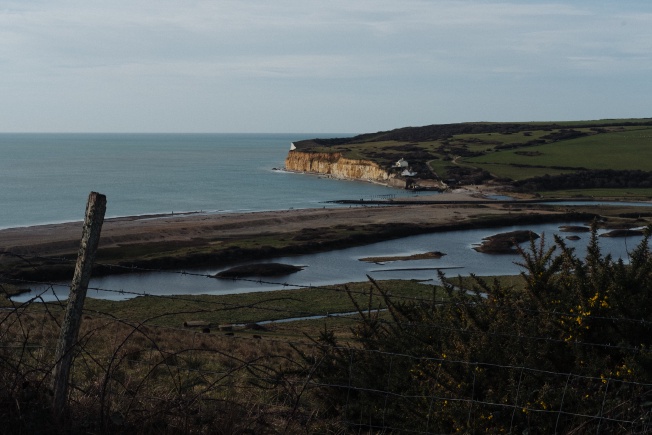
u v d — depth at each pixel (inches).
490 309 274.4
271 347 566.9
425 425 234.1
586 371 233.5
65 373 215.2
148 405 228.5
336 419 247.3
